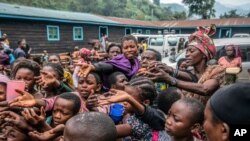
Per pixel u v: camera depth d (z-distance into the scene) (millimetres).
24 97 1773
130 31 25734
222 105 1003
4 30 13406
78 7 70000
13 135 1615
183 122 1719
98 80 2506
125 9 79812
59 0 64500
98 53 4391
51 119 1990
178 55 8719
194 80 2619
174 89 2400
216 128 1030
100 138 1183
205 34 2598
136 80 2318
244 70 7918
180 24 33781
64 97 1883
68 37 17656
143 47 15258
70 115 1870
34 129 1665
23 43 11797
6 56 6289
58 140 1672
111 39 22391
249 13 60344
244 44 8141
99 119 1241
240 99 975
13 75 2484
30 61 2516
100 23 20047
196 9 57281
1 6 15578
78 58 3869
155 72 2225
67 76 3158
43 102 1911
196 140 1811
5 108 1710
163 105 2336
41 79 2359
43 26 15672
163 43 16359
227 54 6898
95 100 2049
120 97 1952
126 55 2838
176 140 1810
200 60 2580
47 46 16078
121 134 1953
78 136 1173
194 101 1793
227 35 31344
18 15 13586
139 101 2182
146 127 2061
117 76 2551
